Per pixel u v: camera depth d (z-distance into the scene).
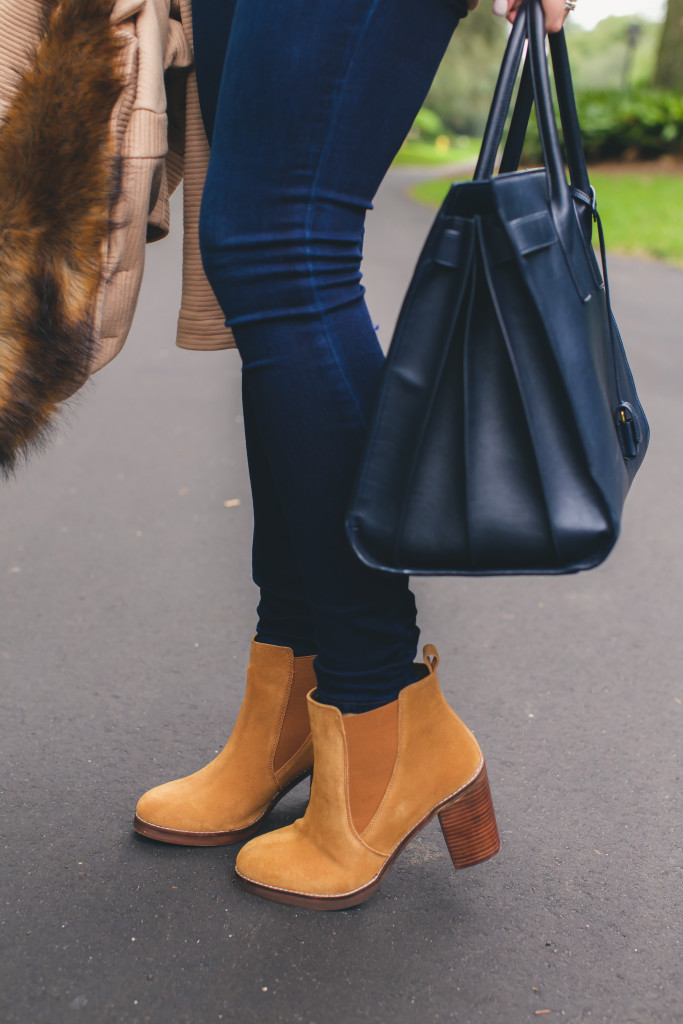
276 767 1.38
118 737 1.69
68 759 1.61
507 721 1.78
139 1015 1.05
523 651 2.09
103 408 4.20
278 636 1.36
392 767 1.21
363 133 1.02
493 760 1.64
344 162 1.02
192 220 1.28
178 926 1.20
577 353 0.93
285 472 1.10
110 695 1.85
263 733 1.37
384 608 1.16
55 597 2.34
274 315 1.04
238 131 1.03
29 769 1.58
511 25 1.01
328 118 1.00
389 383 0.97
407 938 1.19
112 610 2.27
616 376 1.07
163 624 2.20
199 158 1.26
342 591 1.13
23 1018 1.04
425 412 0.96
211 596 2.36
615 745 1.70
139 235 1.12
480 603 2.36
